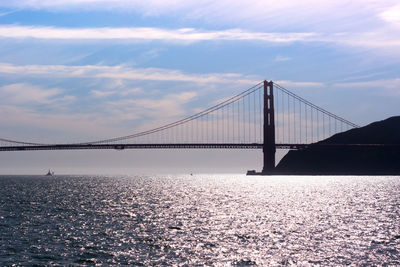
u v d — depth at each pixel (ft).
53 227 239.50
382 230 235.20
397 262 167.63
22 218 276.00
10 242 196.34
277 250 185.57
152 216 291.99
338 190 564.71
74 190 592.60
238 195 492.95
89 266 160.04
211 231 230.48
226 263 165.17
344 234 222.48
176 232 226.58
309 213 312.09
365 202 397.80
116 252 179.93
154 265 161.79
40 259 168.35
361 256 176.14
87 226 244.22
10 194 499.10
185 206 363.35
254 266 161.79
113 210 328.29
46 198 441.27
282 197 459.73
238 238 210.79
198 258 171.83
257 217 288.51
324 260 169.99
